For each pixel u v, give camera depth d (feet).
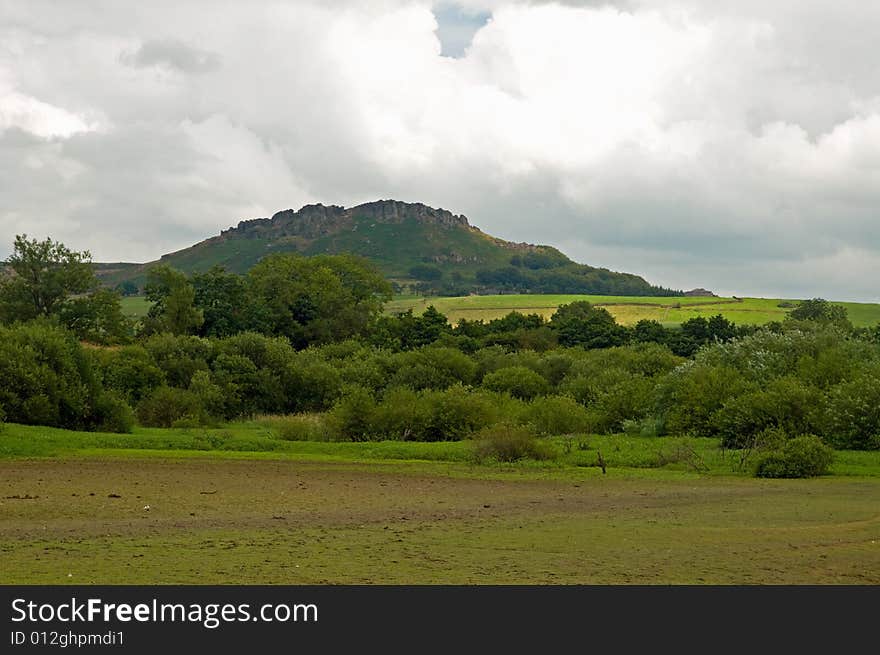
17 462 140.97
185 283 416.67
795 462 138.82
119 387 252.83
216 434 193.06
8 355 189.67
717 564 66.08
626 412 211.82
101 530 78.84
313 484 120.98
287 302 456.45
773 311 654.94
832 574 63.26
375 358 312.29
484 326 490.08
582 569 63.93
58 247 383.24
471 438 180.86
